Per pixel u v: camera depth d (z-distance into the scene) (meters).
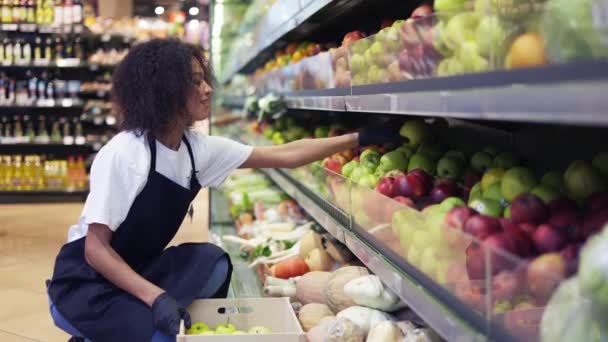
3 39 8.84
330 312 2.47
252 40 5.24
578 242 1.41
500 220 1.62
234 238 3.85
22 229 6.54
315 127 4.26
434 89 1.62
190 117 2.37
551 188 1.69
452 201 1.94
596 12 1.01
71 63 8.93
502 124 2.55
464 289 1.53
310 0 3.04
